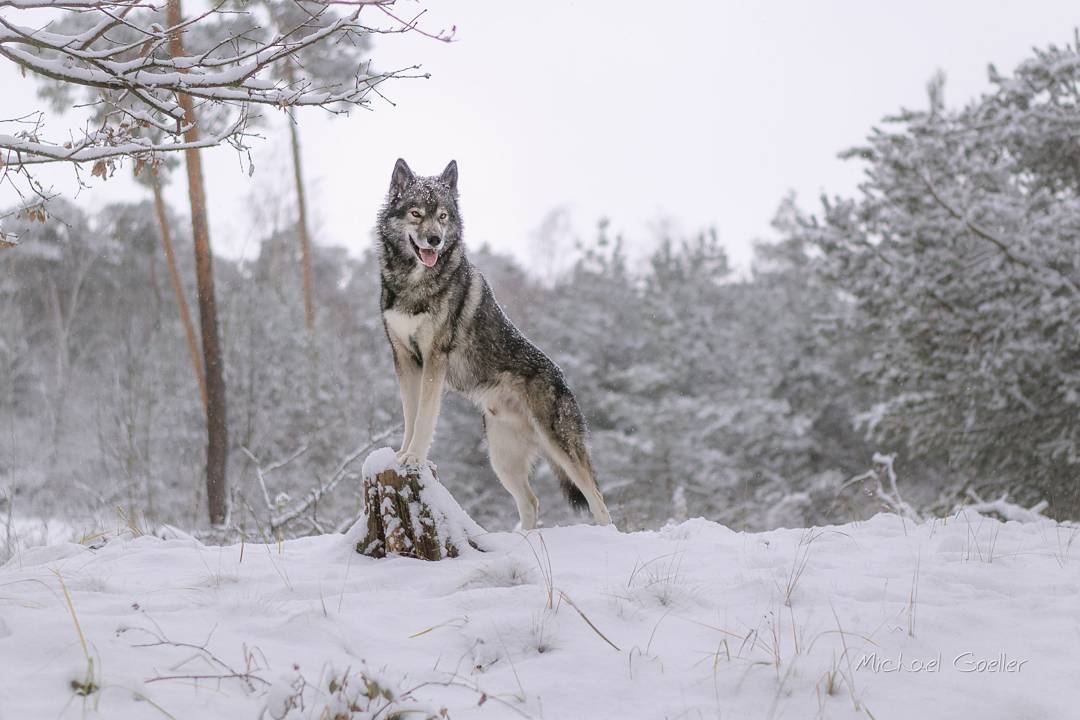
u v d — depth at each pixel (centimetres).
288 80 490
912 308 1341
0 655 307
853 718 306
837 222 1424
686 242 3162
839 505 1493
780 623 393
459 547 539
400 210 613
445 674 336
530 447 693
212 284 1384
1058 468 1328
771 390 2202
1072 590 451
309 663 332
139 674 302
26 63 387
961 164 1357
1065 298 1227
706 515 1970
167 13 836
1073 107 1363
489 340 650
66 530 1225
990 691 324
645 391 2598
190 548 577
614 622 397
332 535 655
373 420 1772
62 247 3519
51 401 2420
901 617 398
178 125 458
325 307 3369
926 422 1395
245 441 1741
